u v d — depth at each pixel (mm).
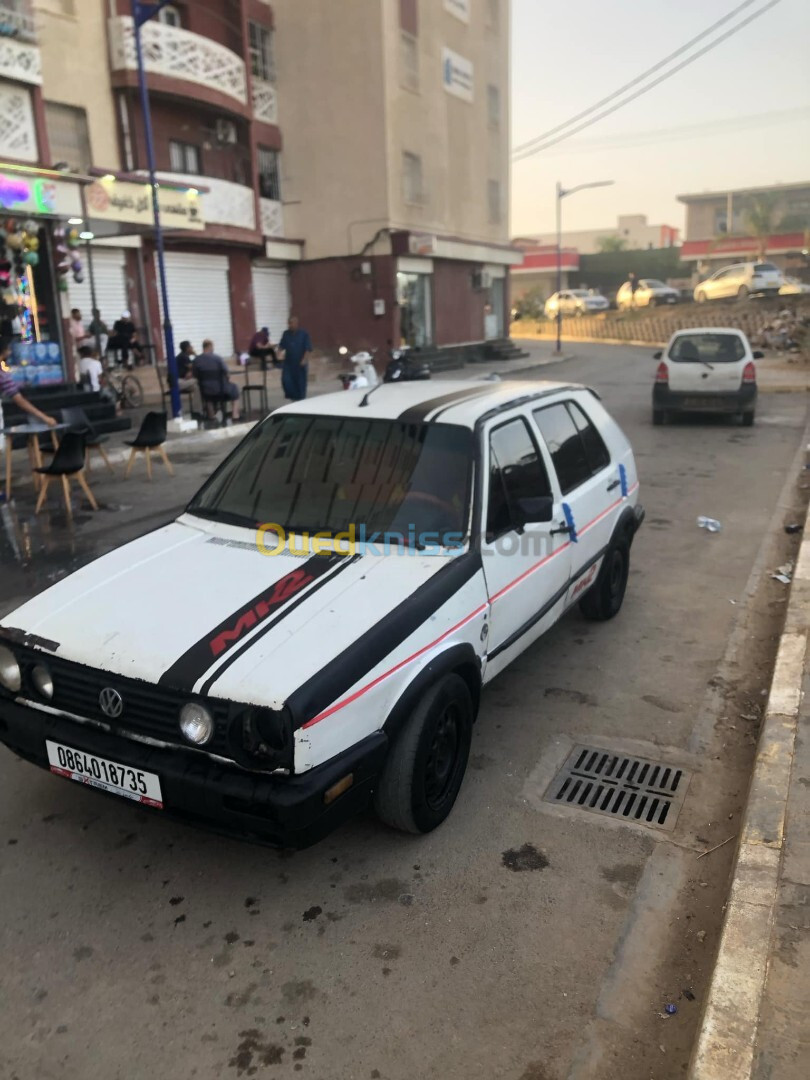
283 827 2715
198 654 2930
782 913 2740
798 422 14406
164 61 19031
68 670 3090
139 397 17312
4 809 3715
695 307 36875
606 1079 2379
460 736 3578
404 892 3143
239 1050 2486
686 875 3217
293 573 3441
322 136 23734
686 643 5418
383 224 23500
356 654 2922
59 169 13062
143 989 2713
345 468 4031
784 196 62938
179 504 9164
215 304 22094
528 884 3180
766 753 3701
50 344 14508
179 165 20641
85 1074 2414
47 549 7520
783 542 7633
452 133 26656
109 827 3576
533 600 4195
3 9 13547
